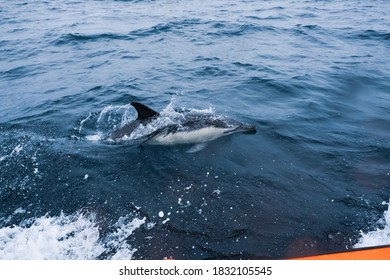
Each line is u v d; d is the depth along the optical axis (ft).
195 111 27.76
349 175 20.33
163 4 92.79
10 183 19.70
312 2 93.91
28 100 32.71
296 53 46.96
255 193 18.60
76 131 25.64
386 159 21.93
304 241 15.69
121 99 31.45
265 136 24.35
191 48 49.24
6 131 25.88
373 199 18.37
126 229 16.39
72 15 78.95
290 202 18.02
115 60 44.52
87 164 21.21
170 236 15.94
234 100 30.94
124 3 95.35
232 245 15.47
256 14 75.72
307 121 26.94
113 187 19.21
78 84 36.35
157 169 20.56
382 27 60.59
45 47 52.60
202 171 20.36
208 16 73.10
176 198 18.25
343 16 72.64
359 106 30.27
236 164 21.06
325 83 35.50
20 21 73.61
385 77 37.50
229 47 49.55
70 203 18.15
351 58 44.62
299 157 22.03
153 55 46.16
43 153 22.48
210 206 17.65
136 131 23.77
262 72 38.55
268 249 15.28
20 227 16.69
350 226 16.58
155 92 33.04
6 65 45.14
